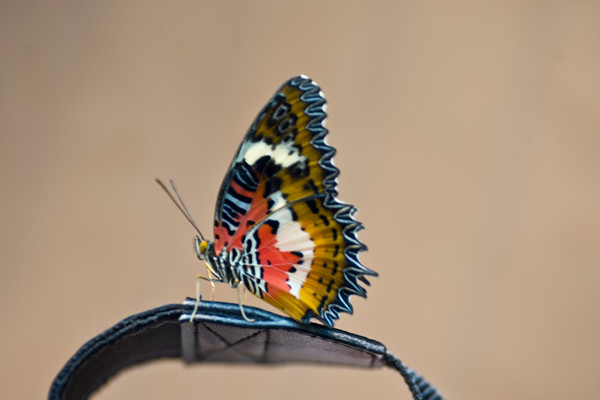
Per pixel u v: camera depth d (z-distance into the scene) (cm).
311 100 42
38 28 64
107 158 62
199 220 62
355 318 60
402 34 66
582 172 63
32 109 62
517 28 66
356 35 66
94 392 39
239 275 43
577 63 65
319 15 67
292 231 43
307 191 42
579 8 66
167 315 38
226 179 43
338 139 64
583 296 60
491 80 65
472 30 66
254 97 65
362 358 40
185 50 65
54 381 37
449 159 64
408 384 39
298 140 42
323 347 40
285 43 66
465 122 65
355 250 42
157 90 64
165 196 62
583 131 64
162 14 66
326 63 66
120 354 39
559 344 60
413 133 65
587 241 61
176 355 41
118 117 63
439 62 66
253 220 43
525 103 65
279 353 41
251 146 42
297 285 43
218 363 42
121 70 64
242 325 38
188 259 61
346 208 42
